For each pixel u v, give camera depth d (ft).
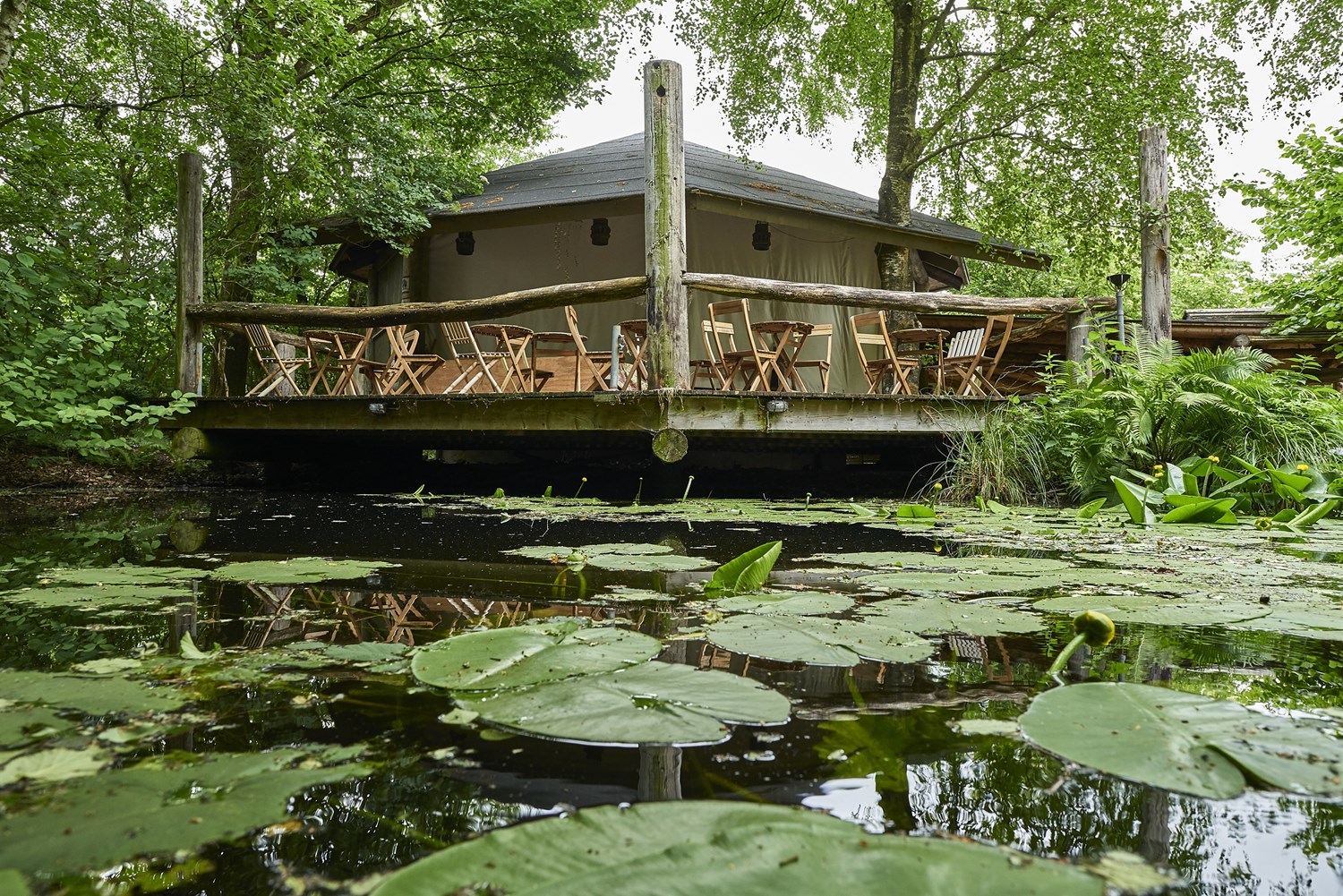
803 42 38.91
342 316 19.60
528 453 29.07
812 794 2.23
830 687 3.36
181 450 20.76
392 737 2.69
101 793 2.09
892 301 18.44
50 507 13.79
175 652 3.87
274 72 25.73
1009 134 34.55
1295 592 5.62
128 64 25.77
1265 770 2.19
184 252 21.44
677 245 16.46
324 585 5.86
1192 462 15.37
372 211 27.61
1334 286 36.04
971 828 2.00
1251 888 1.68
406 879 1.55
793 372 23.15
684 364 16.55
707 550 8.19
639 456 26.09
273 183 29.09
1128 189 32.78
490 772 2.39
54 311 21.18
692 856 1.64
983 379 26.37
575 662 3.38
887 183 35.99
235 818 1.91
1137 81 31.86
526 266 31.01
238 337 32.19
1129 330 22.61
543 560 7.23
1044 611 4.96
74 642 4.08
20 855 1.71
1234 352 17.40
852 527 10.84
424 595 5.46
